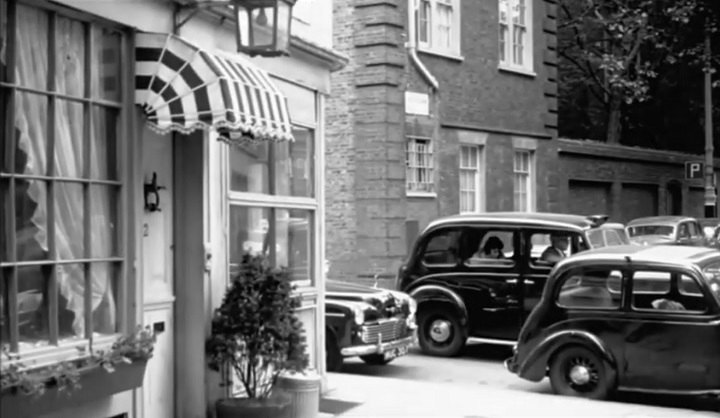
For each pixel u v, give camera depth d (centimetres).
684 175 3419
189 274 852
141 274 748
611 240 1518
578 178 2855
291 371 887
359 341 1295
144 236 804
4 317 618
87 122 698
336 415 1016
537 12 2581
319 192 1092
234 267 920
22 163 638
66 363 636
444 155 2225
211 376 862
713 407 1142
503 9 2472
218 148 879
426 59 2180
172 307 848
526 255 1483
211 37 865
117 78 735
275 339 860
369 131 2059
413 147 2152
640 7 3130
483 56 2367
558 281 1167
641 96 3183
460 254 1528
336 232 2095
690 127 3694
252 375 879
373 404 1083
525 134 2511
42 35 659
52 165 661
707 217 3033
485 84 2370
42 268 653
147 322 809
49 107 662
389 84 2056
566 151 2762
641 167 3181
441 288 1526
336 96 2097
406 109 2114
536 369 1176
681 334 1089
